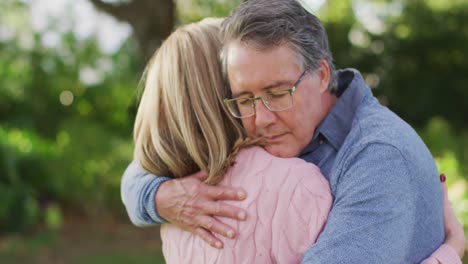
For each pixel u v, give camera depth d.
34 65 11.68
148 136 1.94
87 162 8.42
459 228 1.93
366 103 1.88
